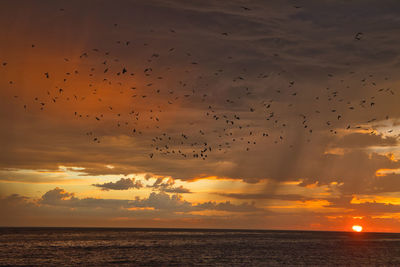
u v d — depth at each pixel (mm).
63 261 64688
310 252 85812
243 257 73062
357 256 77812
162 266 59781
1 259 66312
